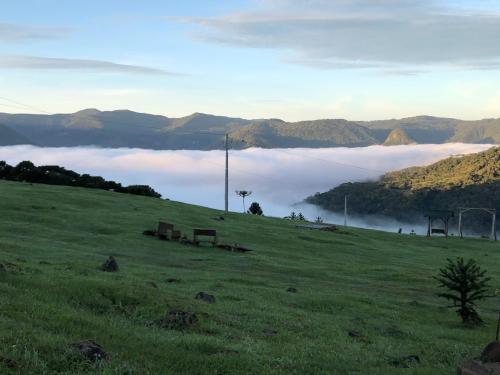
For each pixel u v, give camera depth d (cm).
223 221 7481
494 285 3975
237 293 2450
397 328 2128
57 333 1154
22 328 1107
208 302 2039
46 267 2277
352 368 1340
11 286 1558
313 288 3123
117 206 7200
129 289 1800
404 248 7619
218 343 1352
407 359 1525
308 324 1912
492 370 1305
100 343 1139
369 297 2953
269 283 3088
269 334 1653
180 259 3975
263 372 1144
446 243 9369
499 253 8125
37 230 4591
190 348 1280
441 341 1948
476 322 2489
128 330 1356
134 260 3562
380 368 1377
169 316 1591
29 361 916
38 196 6912
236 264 4012
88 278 1945
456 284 2531
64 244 3959
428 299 3250
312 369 1253
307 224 9306
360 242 7494
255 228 7100
